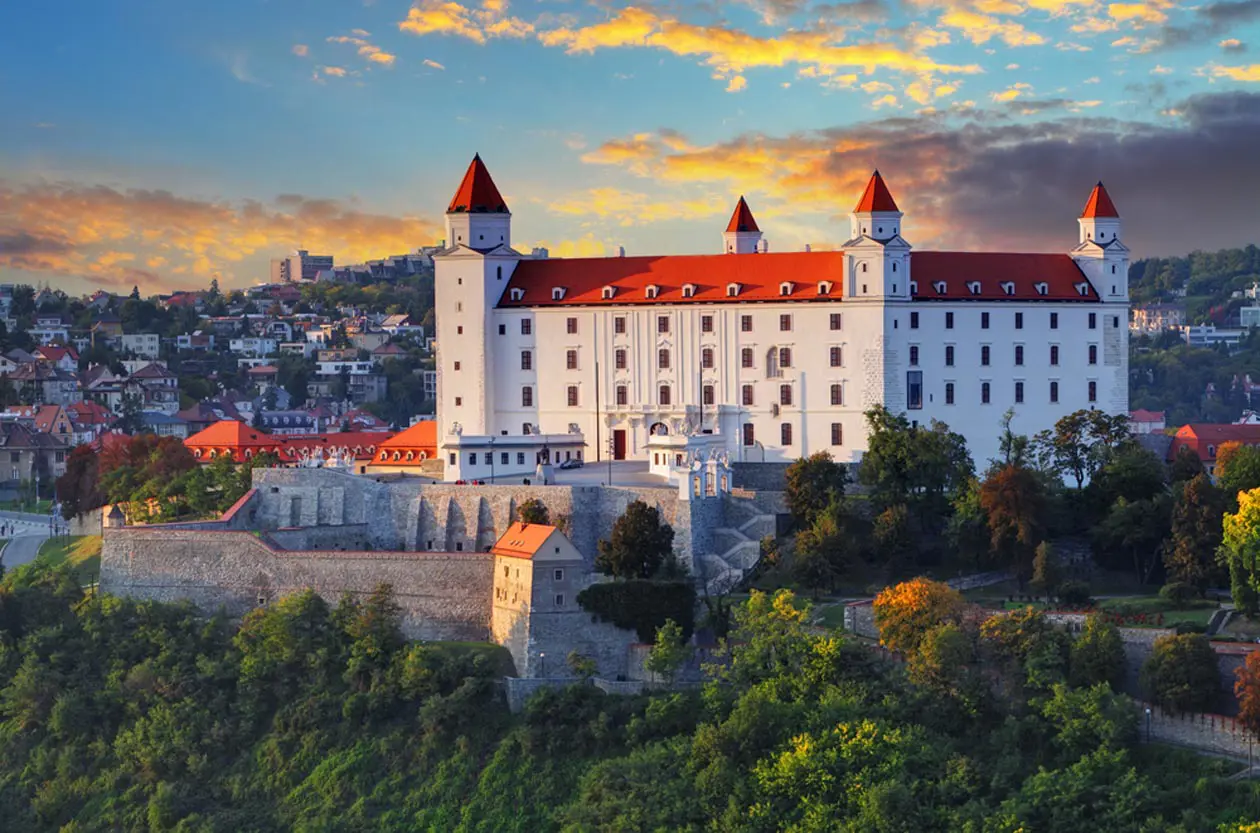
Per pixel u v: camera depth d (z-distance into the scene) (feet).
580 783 635.66
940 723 615.98
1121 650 612.70
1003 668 624.59
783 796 592.19
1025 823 551.59
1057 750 597.93
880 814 565.12
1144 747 590.14
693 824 590.96
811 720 613.93
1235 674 583.99
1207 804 553.23
